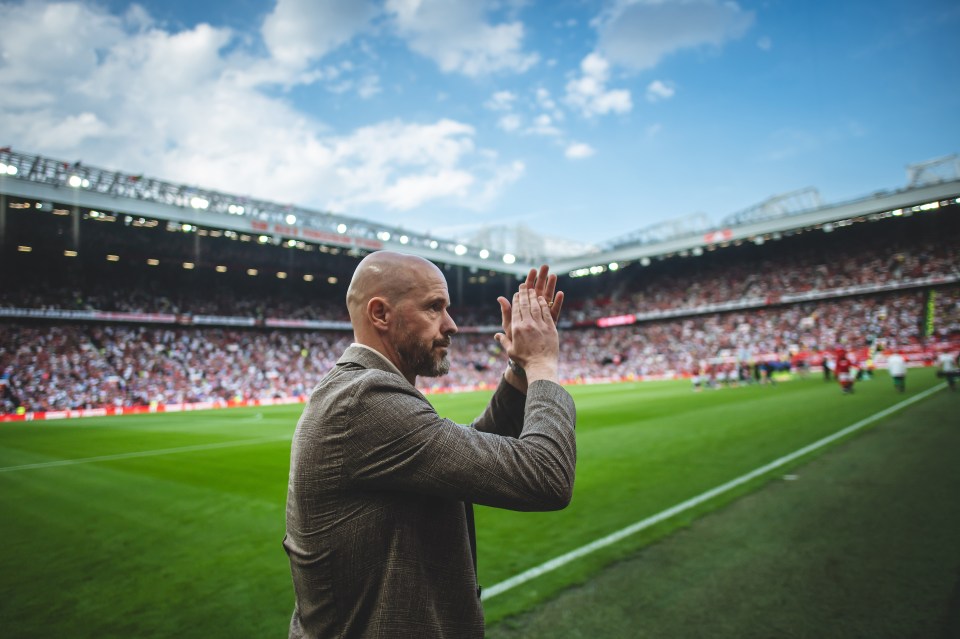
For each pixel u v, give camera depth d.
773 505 5.91
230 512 7.22
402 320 1.31
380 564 1.10
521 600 3.94
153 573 4.99
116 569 5.13
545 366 1.34
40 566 5.28
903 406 13.55
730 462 8.46
